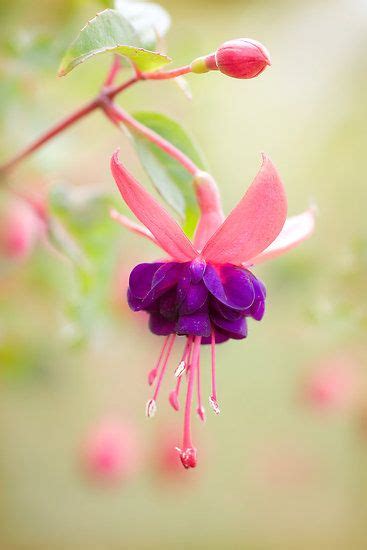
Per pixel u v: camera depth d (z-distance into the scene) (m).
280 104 0.81
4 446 0.89
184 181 0.38
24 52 0.47
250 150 0.81
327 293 0.52
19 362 0.65
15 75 0.49
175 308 0.36
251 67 0.35
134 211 0.35
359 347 0.72
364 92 0.77
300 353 0.80
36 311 0.64
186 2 0.75
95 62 0.52
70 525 0.94
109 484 0.73
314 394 0.75
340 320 0.50
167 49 0.49
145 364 0.89
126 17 0.37
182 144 0.39
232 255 0.35
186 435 0.35
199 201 0.37
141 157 0.38
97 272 0.48
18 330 0.64
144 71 0.38
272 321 0.73
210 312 0.36
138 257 0.61
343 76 0.79
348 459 0.93
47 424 0.91
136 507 0.97
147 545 0.96
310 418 0.89
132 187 0.34
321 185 0.77
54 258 0.58
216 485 0.98
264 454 0.95
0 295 0.61
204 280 0.35
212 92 0.69
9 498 0.91
